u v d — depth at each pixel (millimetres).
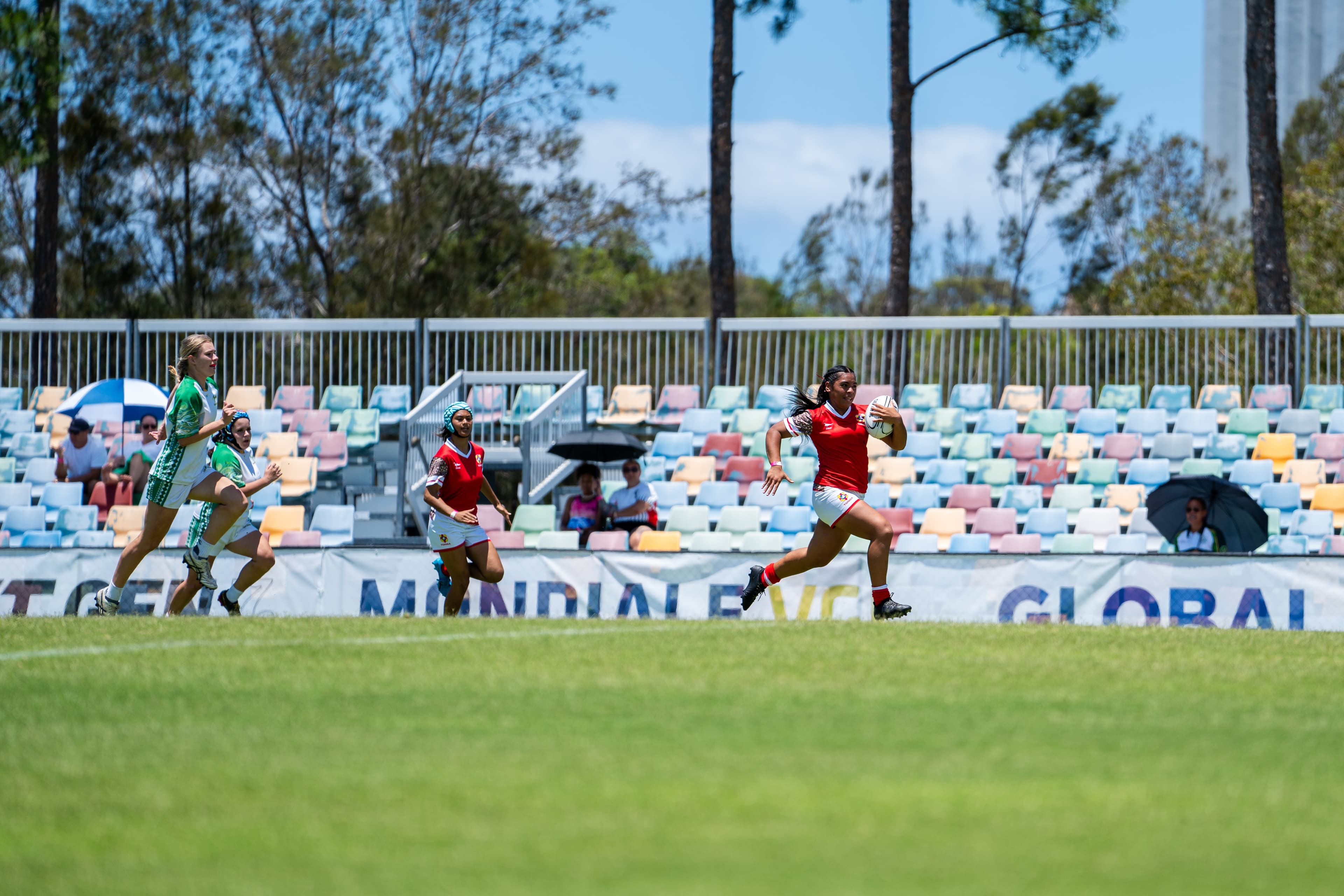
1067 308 183625
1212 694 24500
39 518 64750
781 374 81562
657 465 74875
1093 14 88625
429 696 23594
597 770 18359
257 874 14203
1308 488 69375
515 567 48188
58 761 18938
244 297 138375
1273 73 87688
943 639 31359
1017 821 16062
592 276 199375
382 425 78375
